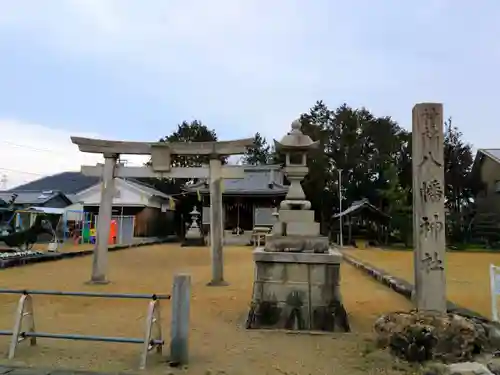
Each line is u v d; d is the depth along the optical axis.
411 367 4.86
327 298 6.62
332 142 44.00
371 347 5.61
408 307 8.48
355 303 8.96
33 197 36.78
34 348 5.46
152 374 4.58
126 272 14.38
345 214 29.94
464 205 35.19
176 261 18.66
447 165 33.94
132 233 33.41
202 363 5.00
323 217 42.59
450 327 5.14
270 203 32.72
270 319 6.62
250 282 12.18
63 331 6.35
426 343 5.03
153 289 10.53
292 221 7.03
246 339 6.04
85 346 5.60
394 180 32.94
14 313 7.57
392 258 20.31
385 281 11.84
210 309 8.22
